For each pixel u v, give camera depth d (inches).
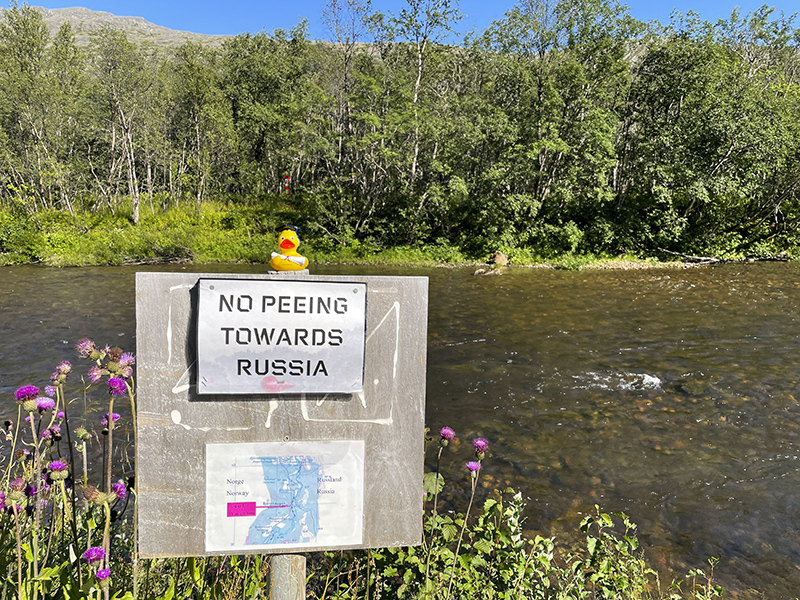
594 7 899.4
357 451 56.6
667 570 139.0
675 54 905.5
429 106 1048.8
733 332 411.8
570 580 109.0
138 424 52.4
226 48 1617.9
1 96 1056.2
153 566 89.7
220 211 1172.5
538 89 945.5
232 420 53.7
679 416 249.1
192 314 52.5
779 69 1102.4
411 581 96.8
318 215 1025.5
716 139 869.2
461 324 451.8
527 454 210.2
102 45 1111.0
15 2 1116.5
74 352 346.6
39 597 70.5
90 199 1275.8
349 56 1087.0
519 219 938.7
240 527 54.7
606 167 902.4
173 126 1264.8
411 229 993.5
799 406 259.9
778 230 957.8
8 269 805.9
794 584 134.5
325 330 54.1
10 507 71.1
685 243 934.4
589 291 617.0
